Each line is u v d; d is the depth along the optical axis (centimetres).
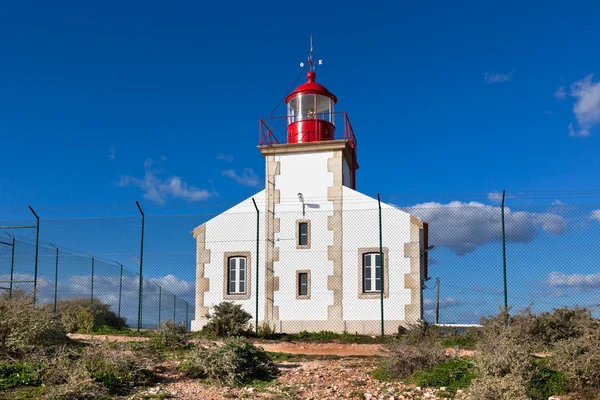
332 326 2103
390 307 2073
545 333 1429
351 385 1154
